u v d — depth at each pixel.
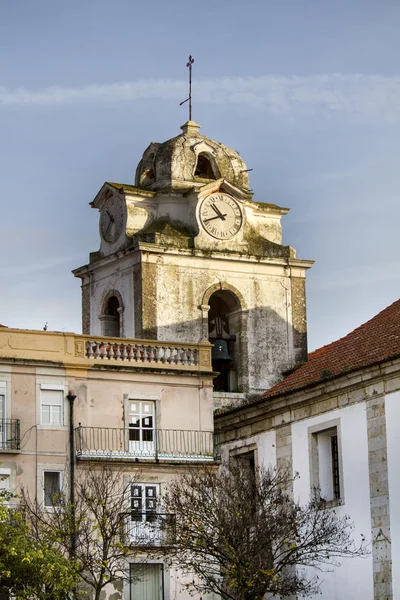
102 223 70.31
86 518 58.59
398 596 55.00
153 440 62.16
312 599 58.88
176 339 67.12
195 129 71.19
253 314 68.88
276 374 68.88
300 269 70.25
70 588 53.94
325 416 59.59
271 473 61.56
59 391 60.88
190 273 67.94
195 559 57.66
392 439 55.94
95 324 70.19
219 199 69.12
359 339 62.47
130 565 59.81
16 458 59.69
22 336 60.66
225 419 64.88
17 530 54.12
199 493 59.28
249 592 55.69
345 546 57.53
